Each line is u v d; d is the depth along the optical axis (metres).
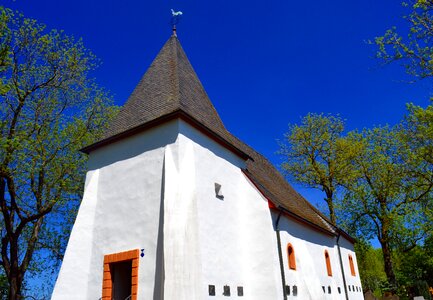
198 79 17.33
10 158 16.28
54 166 19.11
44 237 22.58
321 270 19.30
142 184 12.53
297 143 32.41
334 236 23.47
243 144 22.58
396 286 29.69
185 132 12.61
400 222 29.44
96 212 13.40
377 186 31.22
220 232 12.88
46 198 19.12
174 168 11.81
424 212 29.20
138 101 15.11
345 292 22.56
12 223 18.72
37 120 18.56
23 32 17.11
